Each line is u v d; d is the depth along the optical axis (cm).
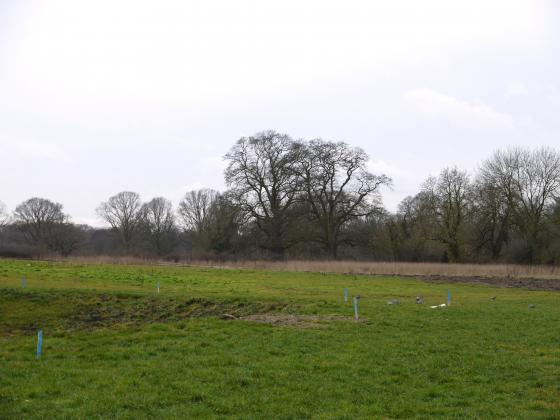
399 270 5016
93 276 3394
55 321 1992
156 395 1060
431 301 2602
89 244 11781
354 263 5381
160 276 3653
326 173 7244
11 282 2758
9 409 977
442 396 1093
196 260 6219
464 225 6900
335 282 3722
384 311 2142
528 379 1214
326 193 7400
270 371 1248
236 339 1602
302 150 7075
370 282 3812
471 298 2847
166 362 1330
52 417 937
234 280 3603
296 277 4122
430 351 1478
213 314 2058
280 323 1867
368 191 7312
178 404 1016
